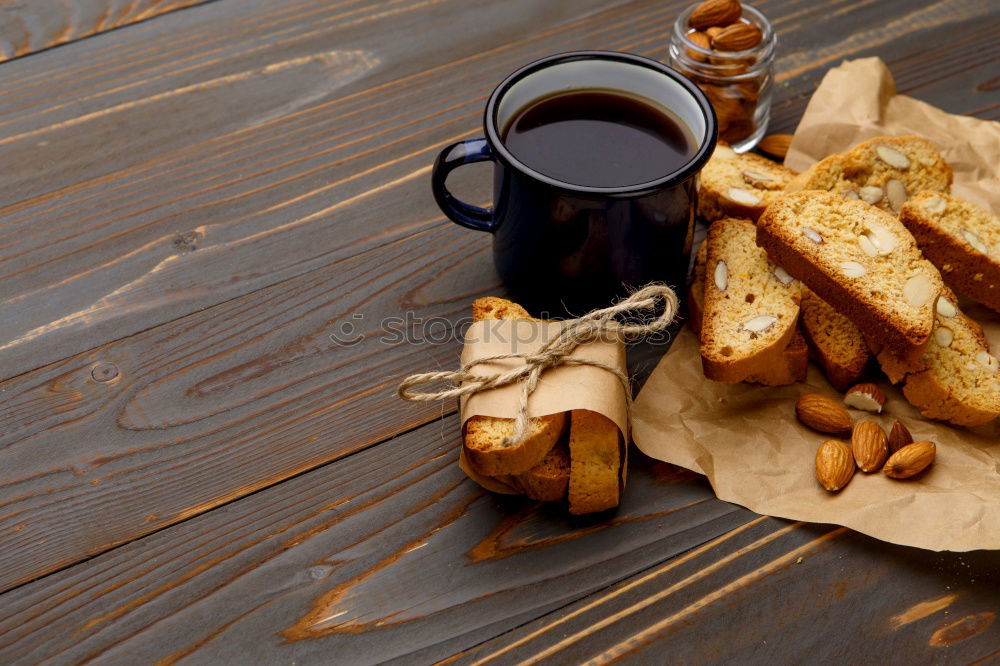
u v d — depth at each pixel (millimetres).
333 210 675
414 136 705
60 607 562
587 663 551
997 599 563
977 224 629
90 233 666
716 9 675
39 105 714
